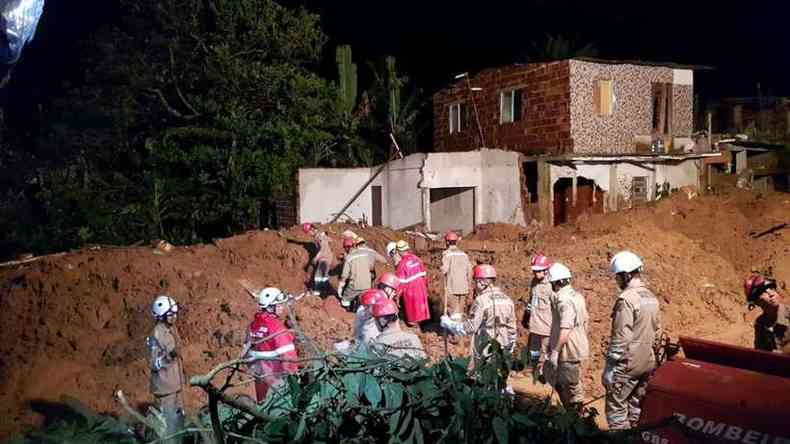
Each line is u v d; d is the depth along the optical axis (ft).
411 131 94.84
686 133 79.56
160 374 24.14
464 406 12.02
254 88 84.74
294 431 11.65
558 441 12.90
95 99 84.74
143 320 37.22
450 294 42.50
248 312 37.37
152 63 84.48
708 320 43.96
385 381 12.42
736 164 93.04
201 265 44.11
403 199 71.87
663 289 45.42
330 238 55.98
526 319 32.17
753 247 54.85
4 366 34.50
